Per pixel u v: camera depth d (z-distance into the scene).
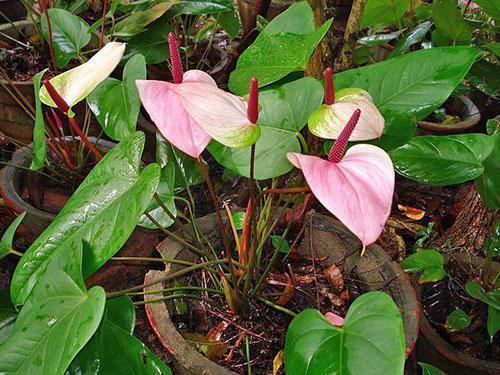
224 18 1.09
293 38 0.59
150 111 0.46
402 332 0.43
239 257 0.67
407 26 1.13
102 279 0.82
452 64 0.53
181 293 0.66
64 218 0.51
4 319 0.59
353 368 0.42
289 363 0.45
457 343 0.71
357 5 0.71
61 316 0.45
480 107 1.20
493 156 0.61
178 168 0.71
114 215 0.48
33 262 0.50
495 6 0.69
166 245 0.68
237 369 0.60
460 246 0.87
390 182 0.43
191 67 1.18
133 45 1.01
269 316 0.66
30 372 0.42
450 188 1.10
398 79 0.55
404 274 0.65
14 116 1.02
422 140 0.62
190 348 0.55
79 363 0.48
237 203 0.91
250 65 0.60
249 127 0.46
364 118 0.49
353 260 0.69
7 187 0.82
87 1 1.24
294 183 0.70
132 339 0.50
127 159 0.52
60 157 0.87
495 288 0.75
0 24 1.26
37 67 1.09
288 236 0.74
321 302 0.67
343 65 0.76
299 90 0.55
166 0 0.98
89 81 0.55
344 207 0.40
